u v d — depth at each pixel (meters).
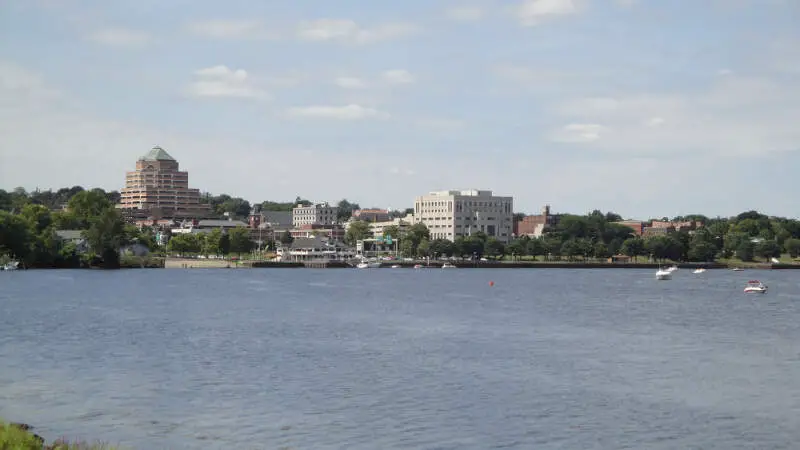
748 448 63.88
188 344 114.19
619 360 103.69
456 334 130.38
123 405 74.62
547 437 66.00
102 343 114.12
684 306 198.50
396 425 68.88
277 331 131.75
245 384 84.75
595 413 73.81
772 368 98.44
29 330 128.50
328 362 99.38
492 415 72.56
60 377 87.62
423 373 92.31
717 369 97.38
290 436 65.31
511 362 100.94
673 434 67.31
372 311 173.88
